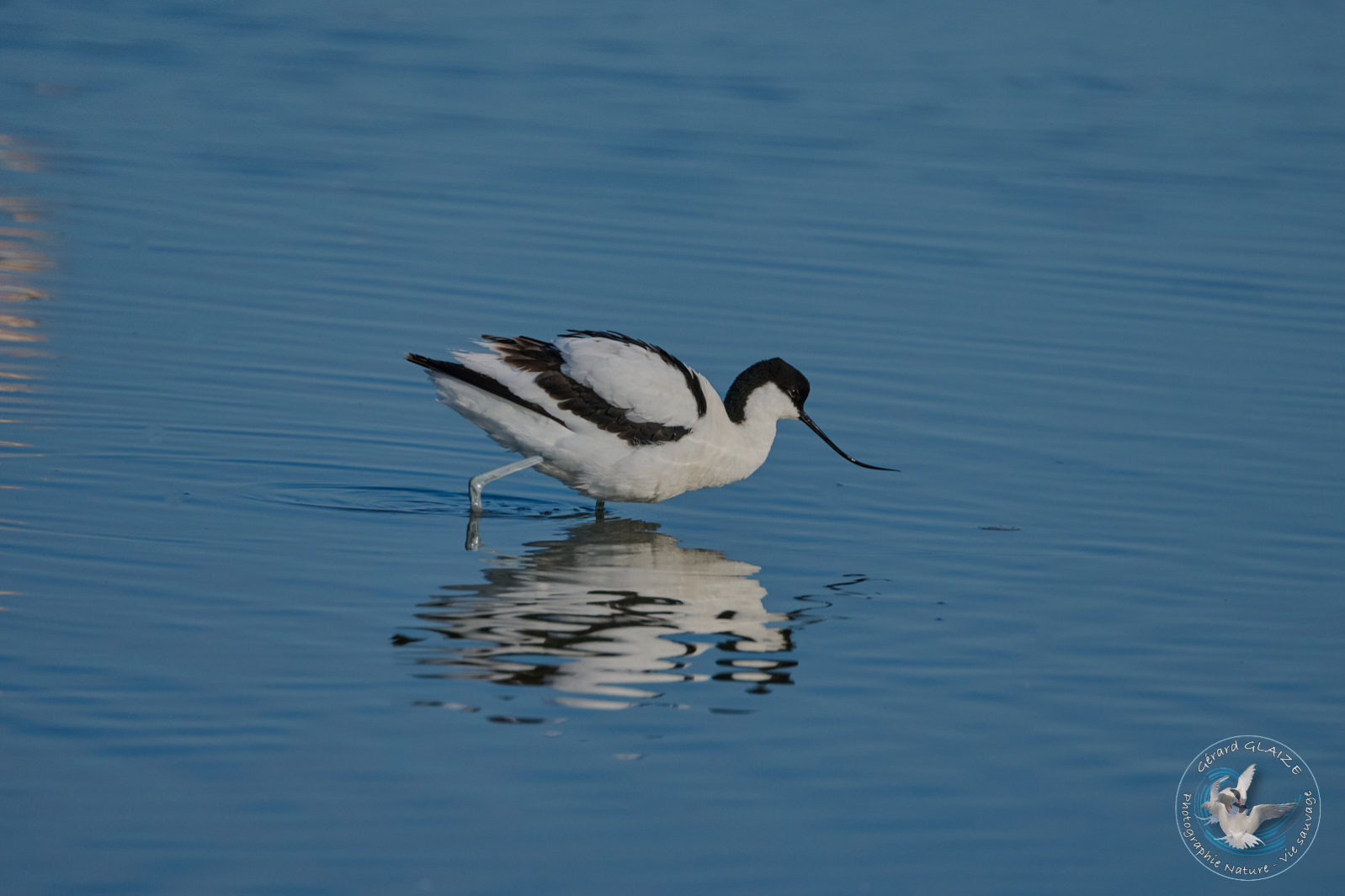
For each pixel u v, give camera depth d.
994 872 7.93
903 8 36.88
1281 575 12.07
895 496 13.70
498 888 7.46
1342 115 28.41
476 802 8.20
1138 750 9.27
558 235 20.45
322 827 7.87
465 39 31.73
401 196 21.77
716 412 13.18
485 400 12.52
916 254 20.36
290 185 21.97
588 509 13.43
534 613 10.80
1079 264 20.23
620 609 10.98
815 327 17.62
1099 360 17.05
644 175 23.28
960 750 9.16
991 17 36.38
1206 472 14.20
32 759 8.35
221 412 14.38
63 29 30.72
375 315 17.30
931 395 15.98
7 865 7.40
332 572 11.32
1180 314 18.55
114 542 11.51
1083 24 35.88
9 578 10.70
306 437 14.08
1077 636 10.89
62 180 21.48
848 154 24.83
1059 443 14.87
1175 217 22.25
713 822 8.18
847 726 9.35
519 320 17.39
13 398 14.17
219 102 26.17
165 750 8.52
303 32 31.70
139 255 18.73
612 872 7.66
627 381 12.50
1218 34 35.31
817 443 14.87
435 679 9.59
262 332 16.55
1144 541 12.72
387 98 27.00
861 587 11.68
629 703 9.44
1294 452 14.69
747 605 11.24
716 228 21.00
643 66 29.98
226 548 11.60
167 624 10.16
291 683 9.41
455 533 12.46
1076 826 8.41
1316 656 10.66
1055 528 12.99
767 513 13.35
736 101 27.80
